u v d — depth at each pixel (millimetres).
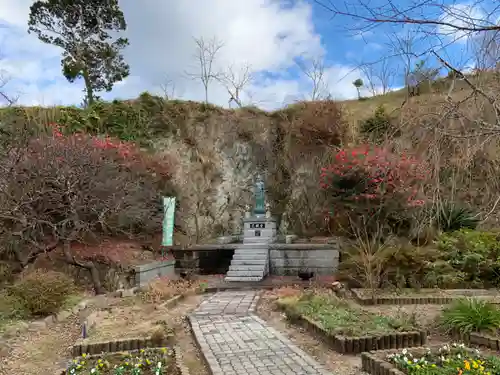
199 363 5398
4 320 6961
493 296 8906
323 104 18781
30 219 10180
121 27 27016
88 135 13883
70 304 8406
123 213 12086
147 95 17766
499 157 3354
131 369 4730
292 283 11453
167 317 7652
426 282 10000
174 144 17438
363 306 8500
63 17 25953
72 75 26250
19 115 15164
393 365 4562
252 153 19047
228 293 10562
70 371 4676
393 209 11008
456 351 4953
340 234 14922
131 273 11039
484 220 3516
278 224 18188
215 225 17281
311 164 18188
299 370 4863
